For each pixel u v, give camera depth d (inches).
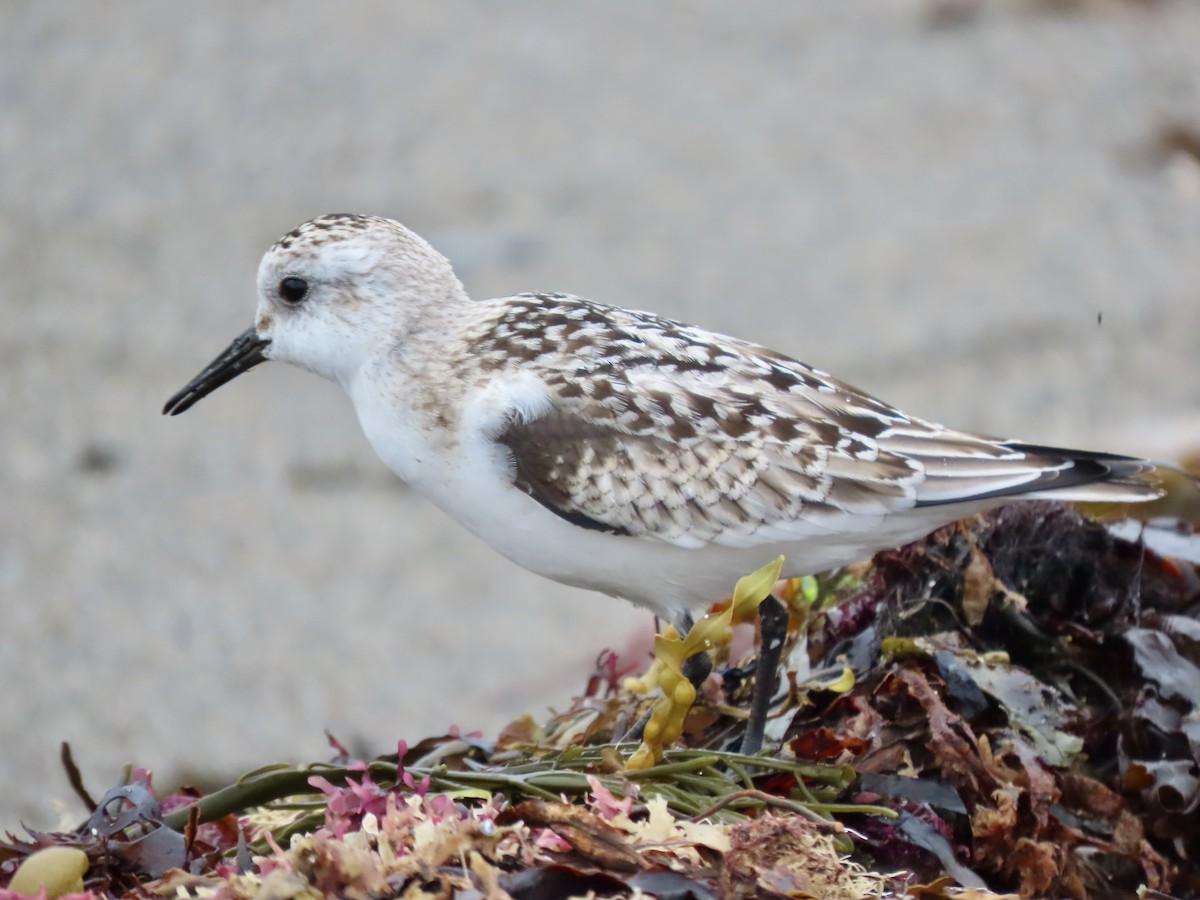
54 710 483.5
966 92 867.4
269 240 753.6
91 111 875.4
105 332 691.4
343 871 217.9
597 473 302.8
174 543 573.0
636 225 749.9
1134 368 627.5
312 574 564.4
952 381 621.3
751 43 940.6
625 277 703.1
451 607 548.7
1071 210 751.1
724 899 221.8
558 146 824.3
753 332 658.8
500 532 315.9
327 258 322.0
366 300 321.1
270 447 632.4
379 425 321.7
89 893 228.4
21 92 895.1
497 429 306.3
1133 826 284.0
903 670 287.0
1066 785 285.7
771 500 302.4
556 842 229.6
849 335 657.0
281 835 256.1
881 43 932.0
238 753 467.5
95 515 585.0
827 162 804.6
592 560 311.4
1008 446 308.0
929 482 302.8
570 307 323.9
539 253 722.8
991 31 939.3
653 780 266.8
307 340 329.4
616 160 808.3
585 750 288.4
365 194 783.1
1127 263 708.0
